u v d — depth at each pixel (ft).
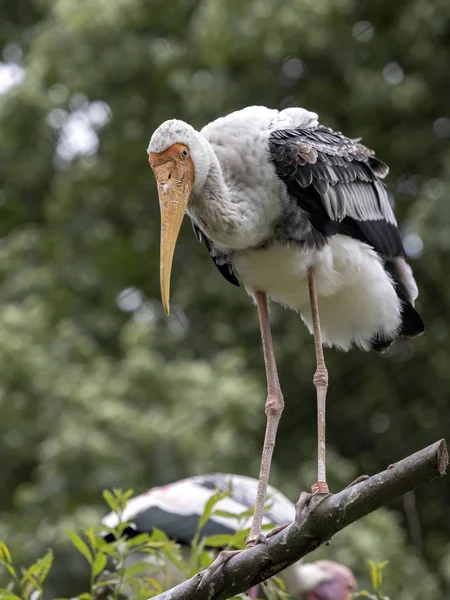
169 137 19.33
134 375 42.27
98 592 21.12
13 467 40.88
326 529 15.49
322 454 19.34
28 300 46.39
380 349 23.20
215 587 16.29
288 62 48.75
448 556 42.55
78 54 49.21
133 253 53.06
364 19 48.44
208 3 46.83
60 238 51.57
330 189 20.94
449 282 44.29
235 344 48.83
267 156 20.36
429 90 48.44
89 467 38.32
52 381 41.09
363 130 48.65
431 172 48.60
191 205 19.80
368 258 21.93
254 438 48.06
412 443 49.98
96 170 51.85
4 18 59.11
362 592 19.29
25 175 54.44
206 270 48.29
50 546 36.58
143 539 20.17
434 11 46.85
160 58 48.42
